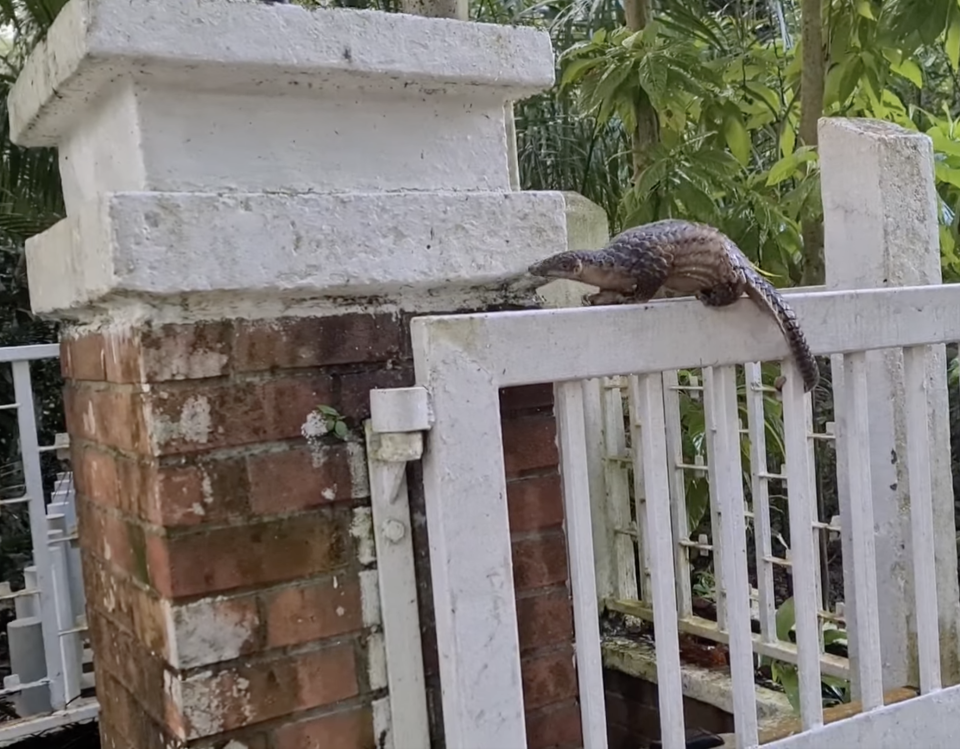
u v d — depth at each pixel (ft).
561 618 5.11
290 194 4.46
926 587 5.83
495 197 4.86
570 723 5.13
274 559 4.43
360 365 4.69
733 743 6.17
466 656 4.32
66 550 9.14
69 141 5.32
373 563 4.69
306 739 4.52
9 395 14.24
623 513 9.23
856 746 5.46
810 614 5.33
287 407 4.47
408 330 4.81
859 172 6.60
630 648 8.56
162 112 4.23
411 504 4.77
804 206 10.62
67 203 5.57
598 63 11.46
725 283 4.89
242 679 4.36
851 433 5.53
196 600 4.25
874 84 11.69
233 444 4.34
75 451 5.83
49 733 8.55
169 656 4.27
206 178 4.32
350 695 4.63
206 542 4.27
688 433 10.24
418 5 6.89
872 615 5.56
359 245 4.48
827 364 12.14
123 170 4.41
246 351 4.38
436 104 4.87
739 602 5.14
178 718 4.25
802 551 5.31
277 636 4.44
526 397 5.02
